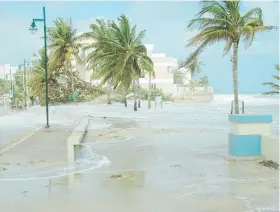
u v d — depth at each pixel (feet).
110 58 143.64
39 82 215.10
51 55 196.54
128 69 142.31
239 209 21.61
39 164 36.11
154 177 29.89
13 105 181.16
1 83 322.34
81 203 23.24
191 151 42.70
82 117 101.65
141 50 142.00
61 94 212.84
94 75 163.73
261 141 35.70
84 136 60.03
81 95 211.61
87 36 180.34
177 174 30.81
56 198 24.35
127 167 34.09
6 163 36.76
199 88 283.38
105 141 53.26
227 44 83.92
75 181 28.96
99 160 37.96
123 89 171.32
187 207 22.09
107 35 151.84
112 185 27.53
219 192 25.13
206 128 70.95
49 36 191.01
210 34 79.66
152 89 224.74
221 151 42.11
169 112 131.13
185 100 240.53
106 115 115.34
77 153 42.55
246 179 28.50
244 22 82.02
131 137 57.57
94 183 28.19
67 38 189.88
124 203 23.11
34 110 149.28
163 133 62.64
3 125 83.35
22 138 58.34
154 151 43.19
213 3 80.69
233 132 36.65
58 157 39.96
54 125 81.41
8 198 24.49
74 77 218.18
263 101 247.09
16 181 29.17
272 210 21.36
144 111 136.05
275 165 32.63
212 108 158.51
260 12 79.92
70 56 190.80
